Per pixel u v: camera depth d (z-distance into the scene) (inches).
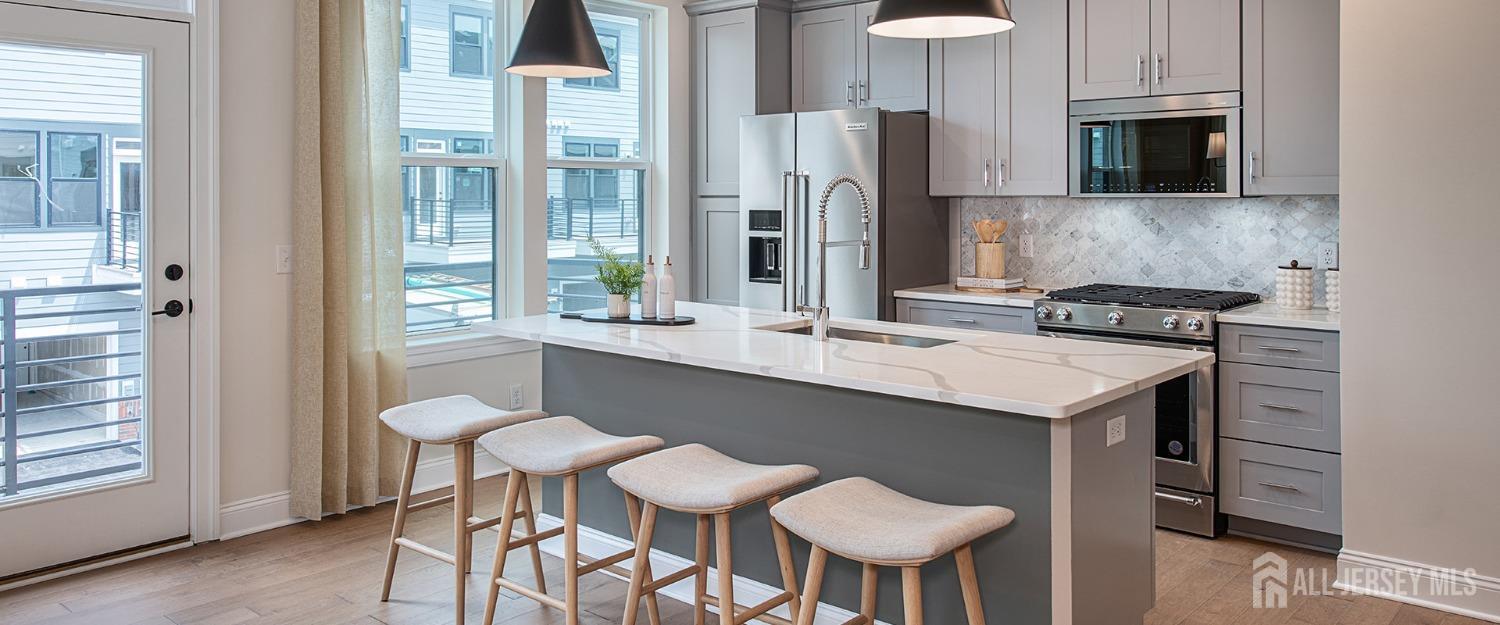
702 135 227.9
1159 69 173.9
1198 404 160.9
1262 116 164.6
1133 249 194.9
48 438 142.6
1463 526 131.6
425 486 185.6
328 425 167.9
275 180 161.2
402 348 174.1
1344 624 130.1
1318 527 153.1
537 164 202.1
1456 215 128.5
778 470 106.4
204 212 153.0
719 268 228.2
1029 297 186.1
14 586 138.5
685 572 117.7
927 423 111.2
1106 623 110.4
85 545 146.2
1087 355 119.2
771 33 219.0
